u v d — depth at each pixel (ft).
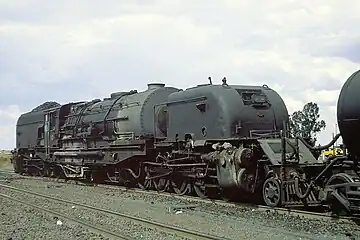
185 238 38.19
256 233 40.55
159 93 83.25
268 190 53.52
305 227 42.42
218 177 59.16
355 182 42.75
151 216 51.67
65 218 50.57
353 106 40.93
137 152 79.36
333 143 49.49
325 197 46.03
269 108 63.98
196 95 66.80
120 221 47.70
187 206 57.36
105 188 84.53
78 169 98.73
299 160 52.75
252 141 57.21
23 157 131.64
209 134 63.82
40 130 120.67
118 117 86.12
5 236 41.39
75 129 101.24
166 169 73.26
